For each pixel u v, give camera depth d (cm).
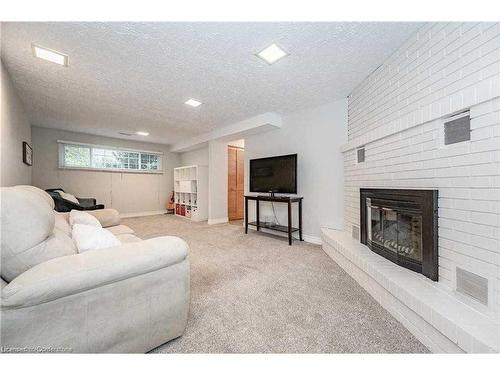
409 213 154
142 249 100
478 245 108
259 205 399
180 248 110
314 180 321
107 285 88
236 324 127
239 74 228
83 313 82
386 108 196
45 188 453
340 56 194
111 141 545
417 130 151
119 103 311
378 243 192
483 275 105
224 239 338
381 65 205
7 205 80
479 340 86
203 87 259
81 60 201
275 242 320
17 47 181
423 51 151
